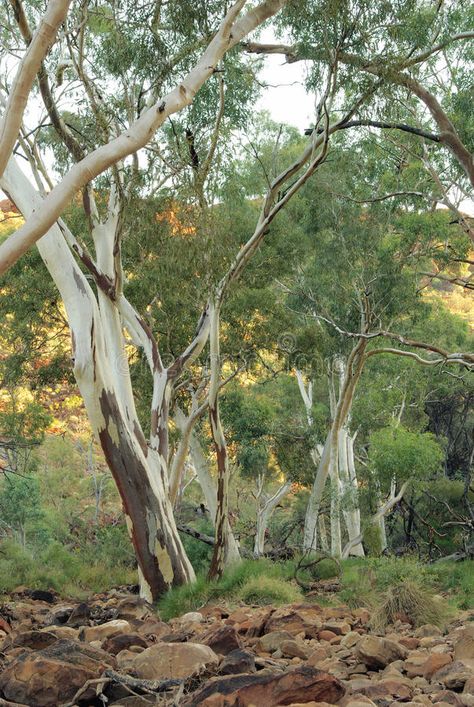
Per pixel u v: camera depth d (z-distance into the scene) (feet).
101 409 43.14
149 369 74.13
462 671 15.44
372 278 76.48
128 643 18.63
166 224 46.70
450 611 28.48
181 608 36.37
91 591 64.64
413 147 74.18
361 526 93.91
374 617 26.61
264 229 53.21
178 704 13.17
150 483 44.78
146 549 44.19
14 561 65.82
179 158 45.50
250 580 37.37
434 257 75.46
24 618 32.83
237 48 51.37
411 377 97.30
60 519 119.14
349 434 103.30
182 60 44.14
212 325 52.95
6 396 101.09
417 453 82.58
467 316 151.94
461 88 67.36
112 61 43.62
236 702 12.67
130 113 45.47
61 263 42.14
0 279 73.51
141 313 67.46
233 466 100.68
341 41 47.32
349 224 77.00
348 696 13.03
